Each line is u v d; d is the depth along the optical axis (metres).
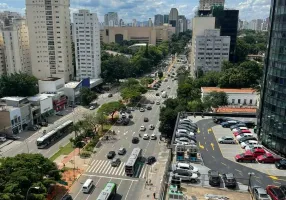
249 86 131.38
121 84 173.38
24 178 52.12
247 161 56.03
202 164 54.50
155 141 95.69
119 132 103.75
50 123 112.44
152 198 63.66
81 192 66.06
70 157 83.50
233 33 183.50
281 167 53.53
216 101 106.94
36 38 161.12
